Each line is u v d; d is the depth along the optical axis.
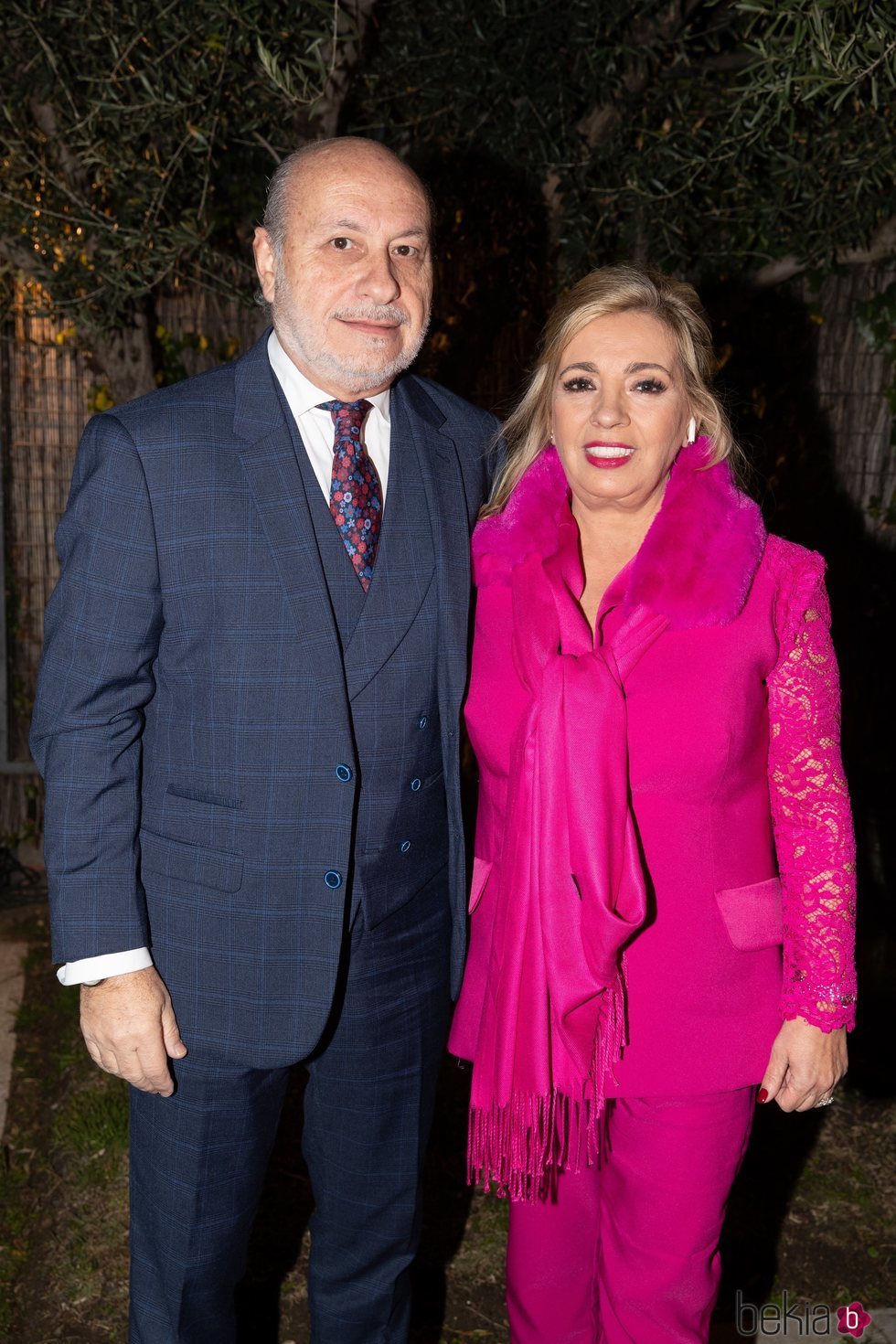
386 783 1.84
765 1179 2.93
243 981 1.80
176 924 1.80
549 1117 1.84
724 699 1.74
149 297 4.20
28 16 3.18
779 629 1.77
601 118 3.54
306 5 3.10
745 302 3.88
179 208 3.61
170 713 1.80
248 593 1.74
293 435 1.81
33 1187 2.89
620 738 1.74
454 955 2.00
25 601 4.54
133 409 1.78
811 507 4.50
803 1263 2.64
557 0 3.36
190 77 3.20
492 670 1.90
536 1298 2.00
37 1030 3.62
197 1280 1.89
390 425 1.92
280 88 2.98
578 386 1.78
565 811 1.76
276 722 1.76
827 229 3.66
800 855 1.79
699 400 1.82
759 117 3.05
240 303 3.71
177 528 1.72
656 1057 1.78
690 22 3.58
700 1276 1.86
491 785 1.95
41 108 3.45
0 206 3.54
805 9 2.74
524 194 4.04
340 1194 1.99
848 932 1.77
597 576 1.91
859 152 3.37
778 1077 1.78
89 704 1.72
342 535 1.82
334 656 1.76
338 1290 2.05
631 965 1.78
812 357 4.42
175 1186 1.85
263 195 4.02
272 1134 1.93
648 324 1.76
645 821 1.77
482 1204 2.80
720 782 1.77
